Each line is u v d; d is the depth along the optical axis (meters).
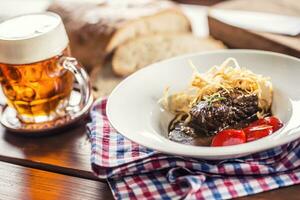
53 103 0.77
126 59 1.17
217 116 0.69
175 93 0.75
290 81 0.72
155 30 1.23
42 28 0.74
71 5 1.23
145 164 0.66
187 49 1.17
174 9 1.22
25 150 0.75
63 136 0.77
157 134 0.67
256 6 1.10
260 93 0.71
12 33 0.73
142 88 0.76
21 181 0.70
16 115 0.81
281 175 0.64
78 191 0.67
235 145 0.62
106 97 0.80
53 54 0.73
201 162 0.65
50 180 0.69
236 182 0.64
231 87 0.72
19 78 0.73
